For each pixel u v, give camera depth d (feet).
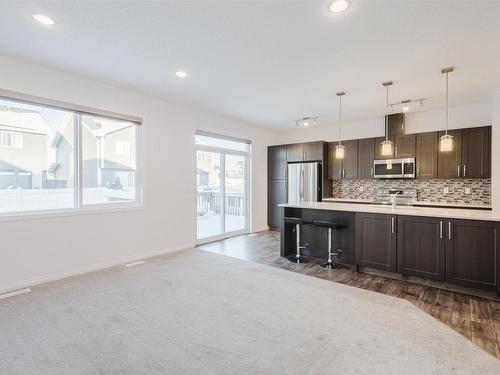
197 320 7.51
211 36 8.14
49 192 10.82
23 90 9.79
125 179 13.19
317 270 11.90
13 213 9.86
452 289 9.75
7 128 9.86
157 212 14.12
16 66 9.64
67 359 5.88
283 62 9.86
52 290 9.52
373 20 7.28
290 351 6.15
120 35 8.09
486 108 14.92
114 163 12.77
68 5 6.66
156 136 14.05
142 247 13.47
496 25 7.47
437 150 15.57
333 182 20.59
